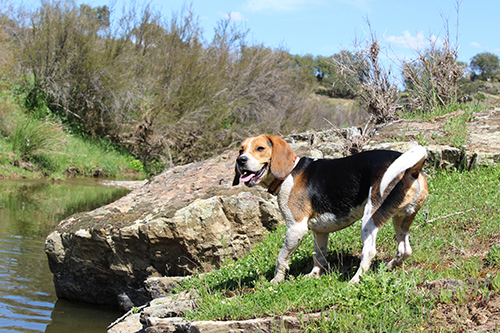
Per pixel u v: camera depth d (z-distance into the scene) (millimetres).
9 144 18438
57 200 13766
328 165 4551
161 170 22859
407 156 3902
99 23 23453
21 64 22359
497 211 5371
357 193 4297
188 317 4254
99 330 5695
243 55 26500
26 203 13008
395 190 4086
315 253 4805
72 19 22172
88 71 22141
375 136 8391
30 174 17797
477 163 6848
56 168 19078
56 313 6215
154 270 6316
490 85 15398
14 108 20328
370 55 10055
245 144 4715
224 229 6273
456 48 9984
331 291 3953
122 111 22656
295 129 27578
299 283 4359
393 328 3238
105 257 6527
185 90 22875
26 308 6168
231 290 4957
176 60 23766
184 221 6062
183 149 23641
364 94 10234
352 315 3445
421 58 10156
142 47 25078
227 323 3764
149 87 23516
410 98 10258
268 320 3654
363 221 4191
